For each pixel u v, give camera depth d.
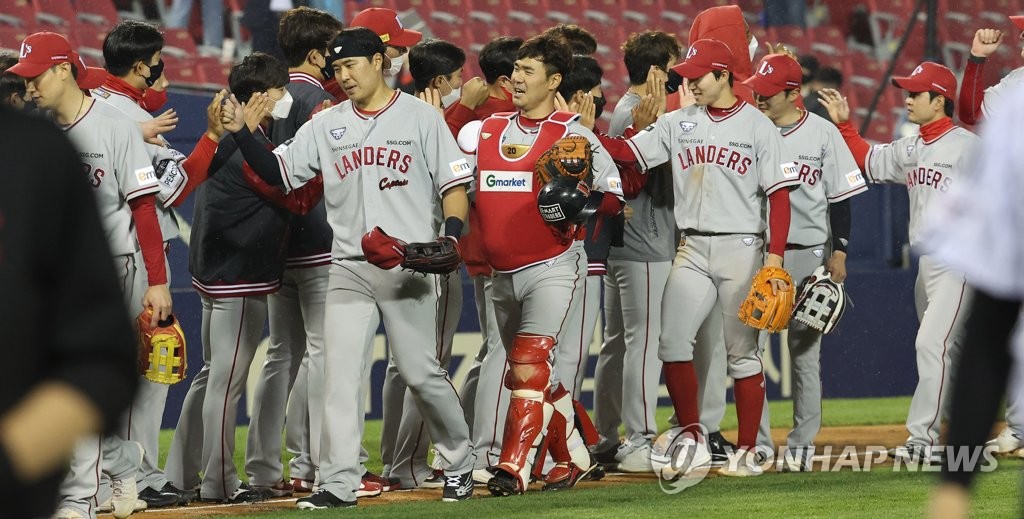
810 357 22.12
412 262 16.55
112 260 5.14
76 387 4.84
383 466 23.14
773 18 41.78
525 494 18.69
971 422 6.12
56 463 4.79
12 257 4.92
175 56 33.44
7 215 4.93
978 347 6.14
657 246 21.91
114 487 17.36
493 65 21.25
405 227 17.64
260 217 18.80
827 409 32.69
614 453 22.70
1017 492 18.25
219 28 34.00
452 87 21.03
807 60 31.64
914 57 42.09
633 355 22.05
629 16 41.25
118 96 18.66
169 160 17.83
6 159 4.98
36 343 5.01
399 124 17.55
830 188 22.17
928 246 6.36
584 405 31.44
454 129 20.45
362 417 17.80
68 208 5.09
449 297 21.02
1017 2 43.50
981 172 6.15
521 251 18.23
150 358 16.34
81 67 18.23
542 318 18.27
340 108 17.84
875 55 42.06
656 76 21.03
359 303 17.53
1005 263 6.00
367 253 16.52
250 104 17.84
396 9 38.41
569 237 18.23
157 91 20.64
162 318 16.47
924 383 22.22
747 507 17.36
